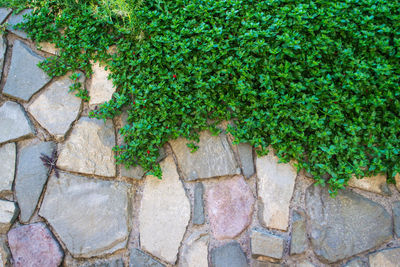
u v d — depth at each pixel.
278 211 1.93
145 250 1.96
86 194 1.99
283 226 1.91
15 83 2.12
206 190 1.99
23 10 2.22
